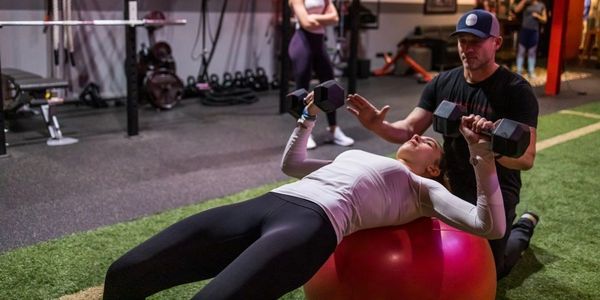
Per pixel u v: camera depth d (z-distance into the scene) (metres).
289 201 1.77
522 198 3.58
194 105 6.58
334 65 8.69
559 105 6.76
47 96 4.84
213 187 3.74
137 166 4.19
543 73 9.37
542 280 2.56
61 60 6.24
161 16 6.66
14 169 4.04
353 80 6.09
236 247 1.77
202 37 7.25
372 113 2.34
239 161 4.37
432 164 2.07
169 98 6.32
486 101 2.28
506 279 2.57
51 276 2.49
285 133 5.31
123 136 5.07
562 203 3.51
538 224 3.18
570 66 10.13
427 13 10.23
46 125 5.02
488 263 1.90
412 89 8.07
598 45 9.95
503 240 2.31
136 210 3.31
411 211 1.89
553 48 7.37
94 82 6.54
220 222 1.77
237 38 7.61
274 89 7.75
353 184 1.80
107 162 4.27
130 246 2.81
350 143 4.84
